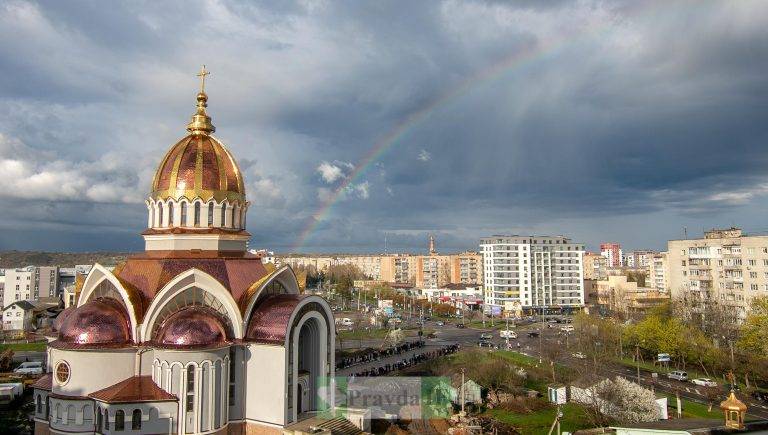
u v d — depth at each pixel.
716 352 103.75
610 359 113.81
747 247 147.88
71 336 54.09
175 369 53.00
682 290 155.75
